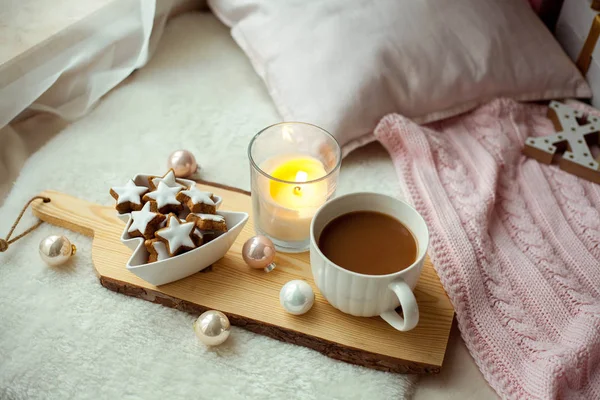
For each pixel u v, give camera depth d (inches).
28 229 28.9
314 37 34.0
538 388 24.0
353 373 24.9
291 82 33.7
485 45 34.2
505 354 25.2
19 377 24.3
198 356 25.0
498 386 24.7
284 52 34.4
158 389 24.1
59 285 27.0
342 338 25.0
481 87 34.3
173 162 30.2
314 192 26.7
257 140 27.8
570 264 28.0
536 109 35.9
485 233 28.5
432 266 27.6
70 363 24.7
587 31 35.9
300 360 25.1
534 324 26.0
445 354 25.8
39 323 25.8
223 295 26.2
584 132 33.3
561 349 24.8
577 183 31.5
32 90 32.9
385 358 24.7
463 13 34.4
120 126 33.9
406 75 33.4
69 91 35.2
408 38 33.5
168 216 26.0
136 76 36.7
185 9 41.4
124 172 31.4
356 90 32.4
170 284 26.5
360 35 33.4
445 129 34.5
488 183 30.5
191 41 39.1
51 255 26.9
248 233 28.6
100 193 30.4
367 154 33.4
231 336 25.7
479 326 25.9
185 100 35.4
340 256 25.0
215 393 24.0
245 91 36.2
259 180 26.5
